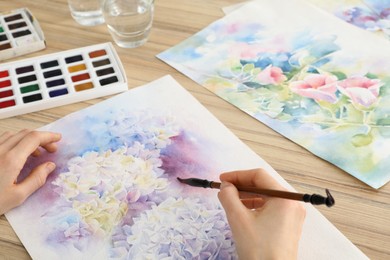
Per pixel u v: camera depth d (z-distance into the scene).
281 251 0.52
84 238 0.62
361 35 0.85
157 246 0.61
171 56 0.84
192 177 0.67
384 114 0.73
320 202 0.53
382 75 0.78
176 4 0.94
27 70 0.81
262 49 0.84
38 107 0.77
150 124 0.74
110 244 0.61
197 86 0.79
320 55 0.82
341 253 0.59
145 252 0.60
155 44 0.87
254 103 0.76
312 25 0.88
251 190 0.58
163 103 0.77
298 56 0.83
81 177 0.68
